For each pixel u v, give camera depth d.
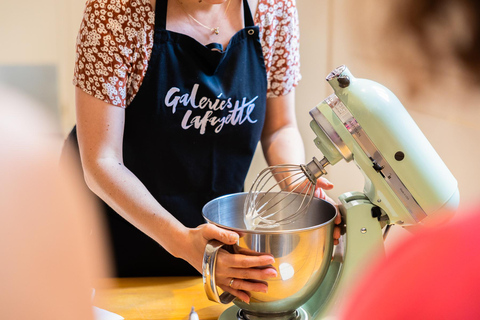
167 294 1.20
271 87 1.54
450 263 0.44
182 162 1.44
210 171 1.46
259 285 0.99
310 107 2.69
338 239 1.09
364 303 0.49
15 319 0.37
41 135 0.41
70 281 0.39
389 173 1.00
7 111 0.41
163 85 1.35
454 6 0.27
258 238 0.97
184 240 1.13
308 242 0.98
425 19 0.28
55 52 2.84
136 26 1.29
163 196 1.46
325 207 1.12
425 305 0.43
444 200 0.99
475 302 0.42
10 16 2.77
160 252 1.47
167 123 1.39
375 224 1.05
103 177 1.26
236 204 1.17
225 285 1.01
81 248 0.40
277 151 1.53
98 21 1.26
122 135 1.33
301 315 1.09
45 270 0.38
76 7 2.81
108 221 1.47
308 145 2.76
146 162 1.43
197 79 1.37
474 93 0.30
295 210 1.18
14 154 0.38
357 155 1.01
